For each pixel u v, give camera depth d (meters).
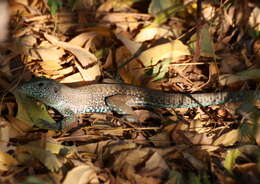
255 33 12.70
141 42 12.23
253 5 13.29
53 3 12.02
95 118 10.52
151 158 8.79
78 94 10.46
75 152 8.96
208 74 11.62
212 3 13.03
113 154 8.97
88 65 11.07
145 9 13.40
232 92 10.74
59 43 11.26
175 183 8.43
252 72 11.09
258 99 10.68
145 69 11.29
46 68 11.12
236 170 8.93
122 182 8.42
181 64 11.60
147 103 10.79
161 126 9.98
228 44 12.58
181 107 10.75
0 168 8.55
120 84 10.92
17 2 12.62
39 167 8.64
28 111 9.80
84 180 8.29
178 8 12.78
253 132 9.62
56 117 10.59
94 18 12.86
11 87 10.38
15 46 11.23
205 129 10.10
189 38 12.33
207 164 8.97
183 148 9.29
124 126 10.20
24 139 9.33
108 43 11.99
